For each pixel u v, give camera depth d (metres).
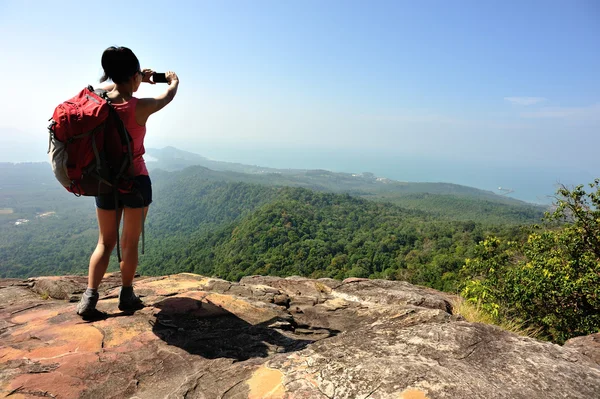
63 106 2.09
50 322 2.43
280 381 1.58
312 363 1.70
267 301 3.66
